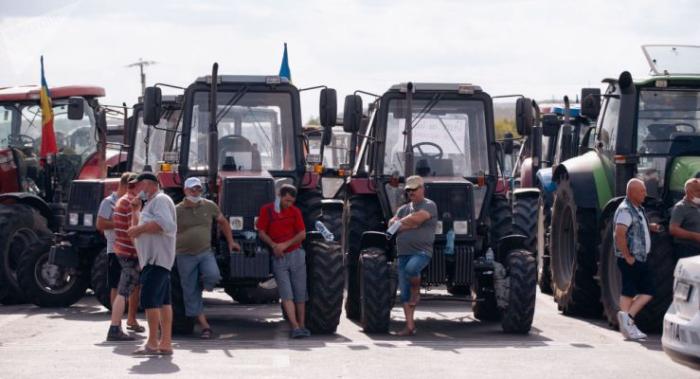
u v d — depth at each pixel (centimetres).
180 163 1365
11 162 1794
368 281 1269
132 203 1116
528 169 2125
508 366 1047
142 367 1030
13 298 1694
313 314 1271
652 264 1264
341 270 1277
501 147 1438
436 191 1306
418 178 1256
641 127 1383
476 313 1434
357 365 1048
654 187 1358
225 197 1266
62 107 1822
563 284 1523
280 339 1241
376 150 1388
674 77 1377
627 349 1164
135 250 1217
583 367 1042
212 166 1308
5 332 1305
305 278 1259
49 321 1431
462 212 1305
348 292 1414
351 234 1401
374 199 1422
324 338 1251
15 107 1816
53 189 1800
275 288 1661
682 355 868
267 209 1249
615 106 1441
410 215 1252
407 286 1269
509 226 1395
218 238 1289
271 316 1488
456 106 1398
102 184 1609
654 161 1372
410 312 1272
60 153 1808
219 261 1283
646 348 1172
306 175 1381
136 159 1752
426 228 1257
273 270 1259
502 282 1290
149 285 1099
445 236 1298
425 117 1396
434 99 1397
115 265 1314
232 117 1377
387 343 1206
